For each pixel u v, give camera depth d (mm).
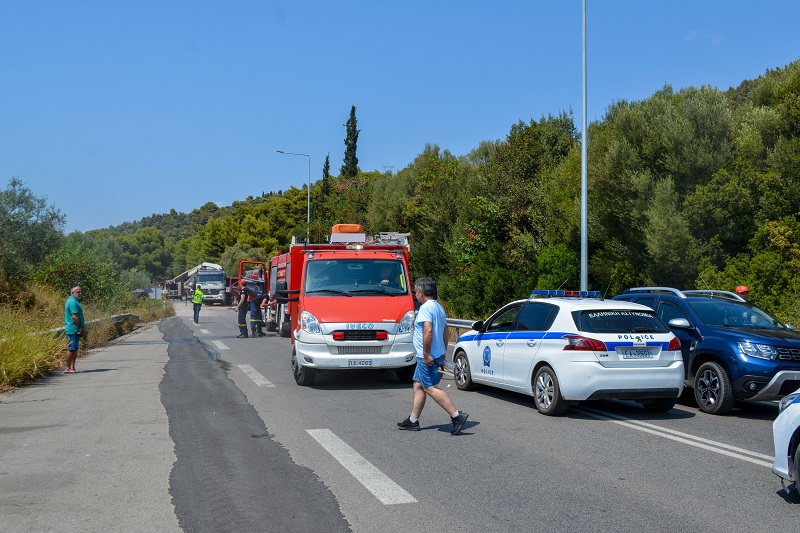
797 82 17109
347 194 46250
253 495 5879
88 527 5117
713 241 17406
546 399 9625
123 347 21312
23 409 10219
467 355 11859
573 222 21547
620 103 22281
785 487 5980
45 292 25531
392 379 13383
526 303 10727
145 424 8914
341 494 5914
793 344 9477
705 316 10758
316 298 12430
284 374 14062
